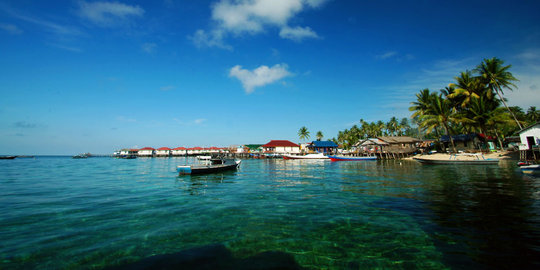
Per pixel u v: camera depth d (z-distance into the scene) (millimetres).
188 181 19906
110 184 18328
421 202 10555
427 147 54062
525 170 18703
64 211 9945
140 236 7078
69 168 40938
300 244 6410
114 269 5172
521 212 8469
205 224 8109
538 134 25094
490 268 4930
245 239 6785
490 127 38531
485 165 27984
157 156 125312
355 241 6531
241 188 15781
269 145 80125
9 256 5809
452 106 41250
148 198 12578
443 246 6016
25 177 24422
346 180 18922
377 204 10477
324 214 9125
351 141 80125
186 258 5664
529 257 5297
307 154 64875
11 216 9242
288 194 13383
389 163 39719
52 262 5527
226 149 115812
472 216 8227
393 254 5742
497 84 33344
